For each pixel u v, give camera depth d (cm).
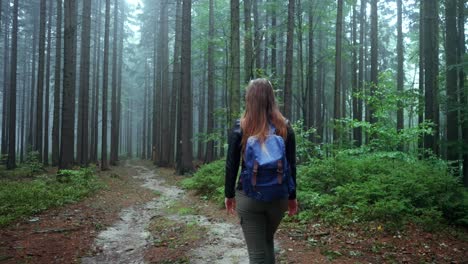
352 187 812
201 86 3591
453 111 1227
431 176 835
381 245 564
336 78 1555
